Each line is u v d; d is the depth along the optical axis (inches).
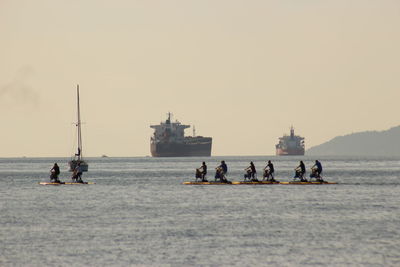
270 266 6811.0
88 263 6963.6
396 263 6939.0
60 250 7657.5
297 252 7524.6
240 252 7529.5
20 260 7116.1
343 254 7396.7
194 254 7421.3
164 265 6870.1
